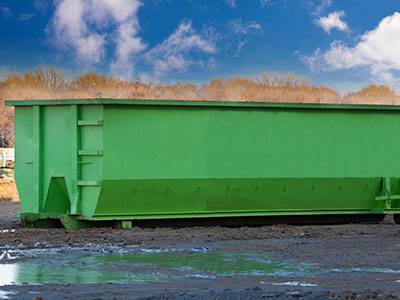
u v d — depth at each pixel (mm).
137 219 14289
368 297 7488
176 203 14367
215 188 14484
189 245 11898
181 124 14172
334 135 15391
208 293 7457
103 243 12047
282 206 15258
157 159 13969
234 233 13602
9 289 7938
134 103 13727
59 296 7508
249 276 8914
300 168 15062
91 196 13844
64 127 14086
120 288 8047
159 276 8898
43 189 14492
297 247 11742
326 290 7891
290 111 15016
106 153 13633
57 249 11305
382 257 10617
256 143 14719
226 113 14500
